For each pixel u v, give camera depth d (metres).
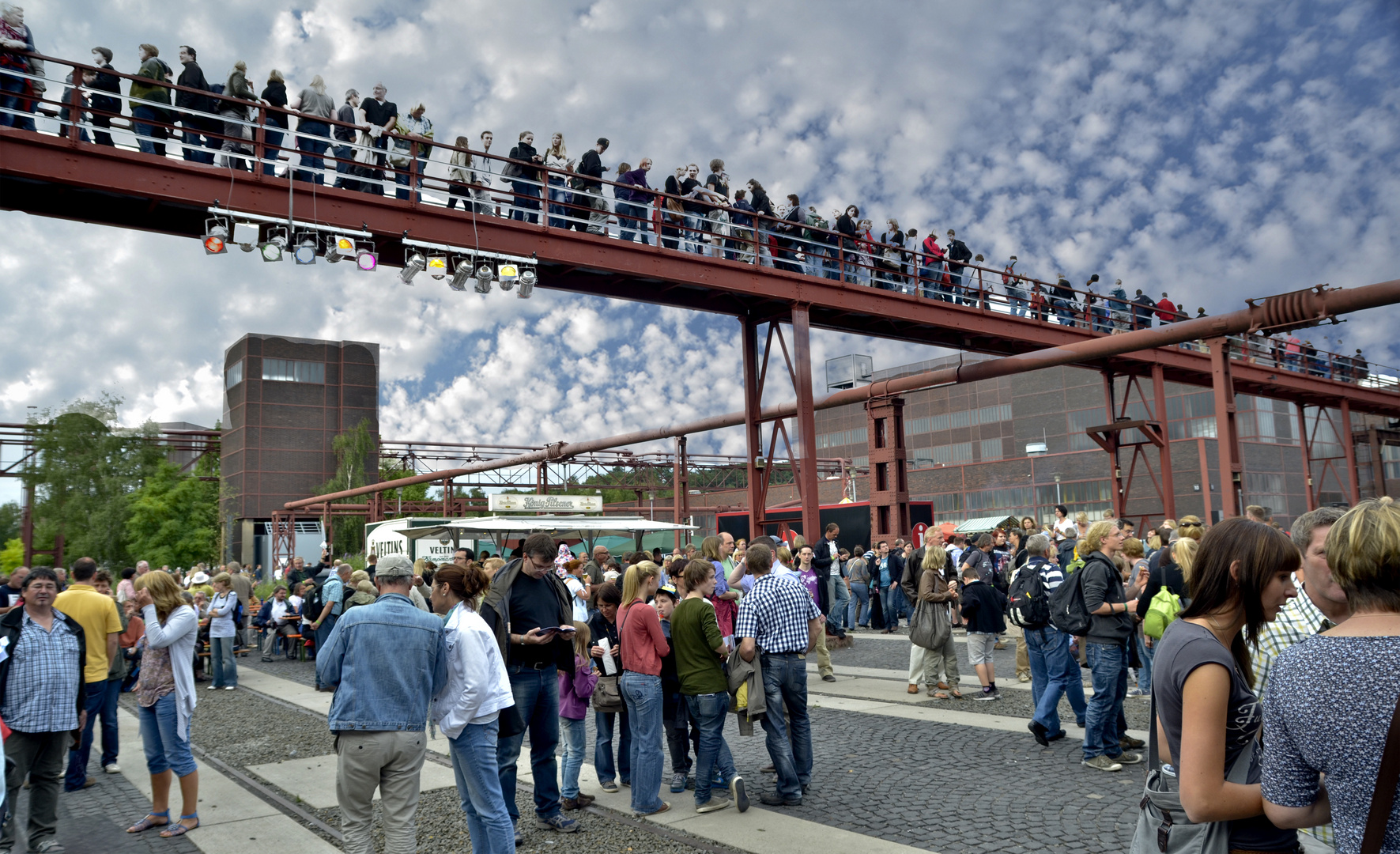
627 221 18.14
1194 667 2.44
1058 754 7.69
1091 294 25.66
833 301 19.61
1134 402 59.34
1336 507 3.32
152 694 6.61
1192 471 48.38
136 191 12.98
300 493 69.00
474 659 5.04
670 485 58.28
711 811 6.50
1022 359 20.55
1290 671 2.14
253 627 21.25
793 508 28.83
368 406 72.56
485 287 16.02
